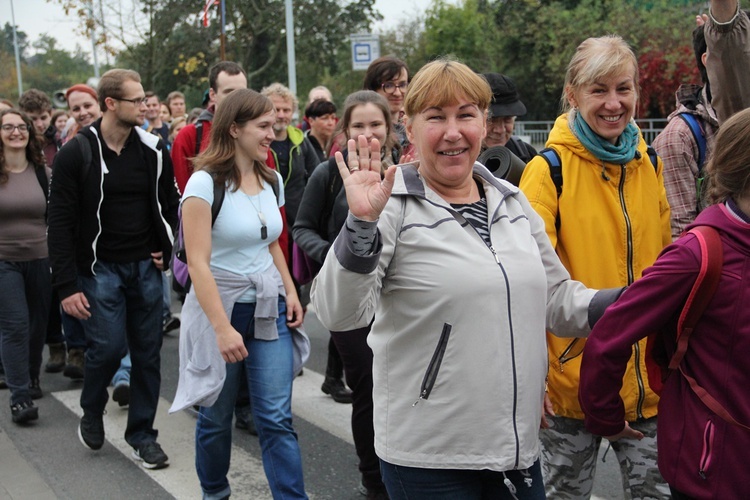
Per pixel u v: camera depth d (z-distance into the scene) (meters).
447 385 2.30
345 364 3.96
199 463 3.70
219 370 3.57
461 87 2.36
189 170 5.64
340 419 5.38
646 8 23.95
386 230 2.33
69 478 4.51
